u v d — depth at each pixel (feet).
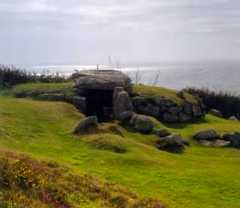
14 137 117.91
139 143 130.93
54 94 171.73
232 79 620.08
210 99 208.23
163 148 135.74
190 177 103.24
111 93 174.09
